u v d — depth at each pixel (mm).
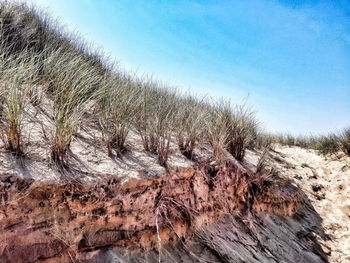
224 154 3340
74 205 1645
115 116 2691
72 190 1666
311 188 4652
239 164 3373
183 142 3000
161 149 2477
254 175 3367
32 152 1765
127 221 1868
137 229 1903
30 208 1470
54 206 1564
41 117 2268
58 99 2590
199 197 2525
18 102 1856
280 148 6910
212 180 2764
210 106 4699
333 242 3441
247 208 3074
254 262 2373
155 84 4664
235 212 2875
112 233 1766
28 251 1396
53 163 1747
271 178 3695
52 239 1500
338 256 3127
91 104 2889
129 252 1769
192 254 2070
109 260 1633
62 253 1508
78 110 2393
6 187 1420
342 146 6223
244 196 3113
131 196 1954
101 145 2363
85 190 1728
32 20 4199
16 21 3662
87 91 2801
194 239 2229
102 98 2900
